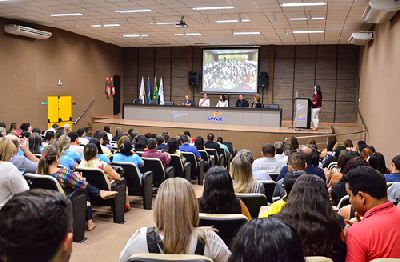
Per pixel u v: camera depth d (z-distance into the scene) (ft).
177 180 6.44
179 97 61.41
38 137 20.93
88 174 16.19
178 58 61.00
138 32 48.08
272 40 52.31
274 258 3.30
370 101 40.09
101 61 56.65
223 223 7.92
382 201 6.82
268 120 44.78
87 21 41.09
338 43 54.24
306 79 56.54
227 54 57.88
